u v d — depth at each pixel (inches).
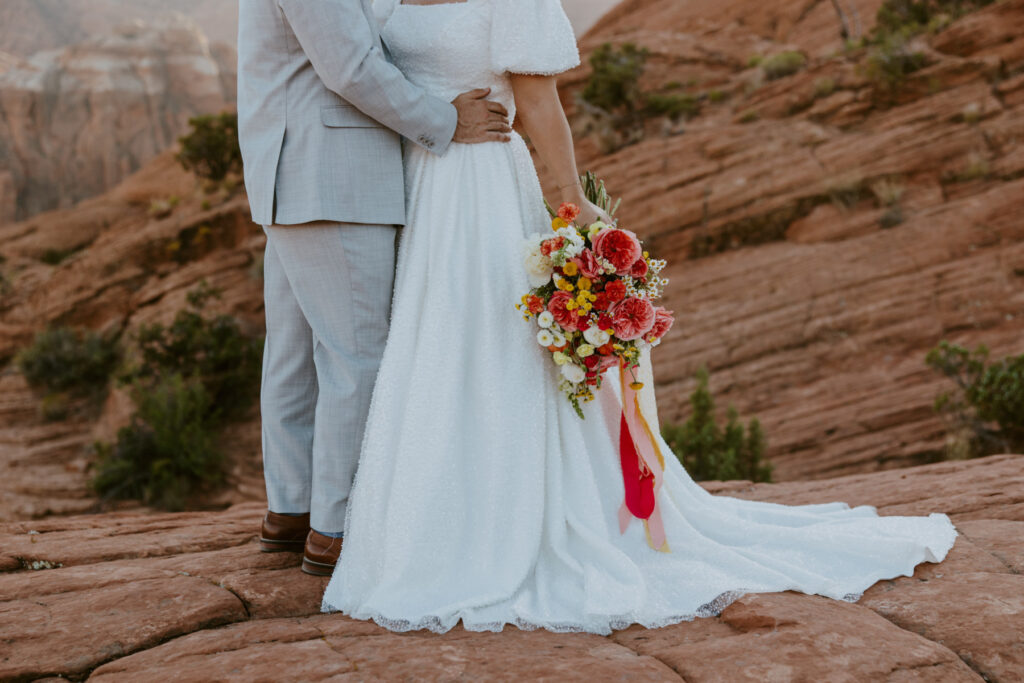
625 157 758.5
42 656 77.3
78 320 898.1
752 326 583.5
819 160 676.1
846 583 90.2
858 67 729.6
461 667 70.8
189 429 656.4
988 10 714.2
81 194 1769.2
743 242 672.4
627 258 92.1
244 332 789.2
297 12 89.7
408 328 94.2
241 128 97.1
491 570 88.4
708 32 1029.8
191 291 823.7
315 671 70.2
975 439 456.4
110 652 78.5
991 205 593.9
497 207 97.3
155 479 641.0
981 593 86.0
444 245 95.4
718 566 92.0
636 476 95.6
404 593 85.7
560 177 101.3
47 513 642.2
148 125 1851.6
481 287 95.1
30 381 813.9
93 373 815.7
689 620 83.0
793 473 484.1
